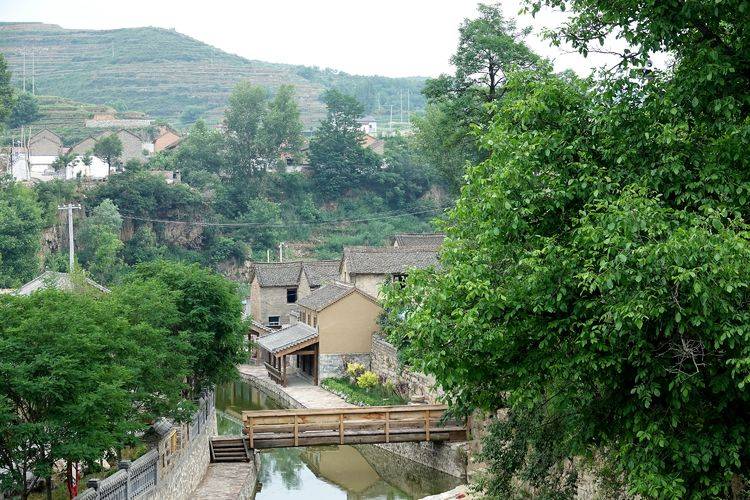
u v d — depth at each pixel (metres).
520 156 16.41
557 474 23.02
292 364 66.56
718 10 15.22
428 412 37.00
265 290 75.25
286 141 124.31
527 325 15.77
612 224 14.35
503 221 16.48
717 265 13.38
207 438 37.38
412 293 16.94
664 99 15.88
